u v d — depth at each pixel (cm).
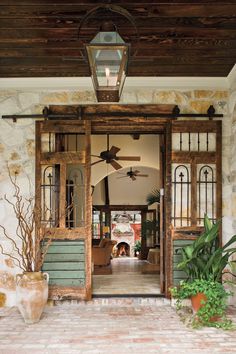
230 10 304
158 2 289
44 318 392
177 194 461
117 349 301
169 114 462
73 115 462
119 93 275
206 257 408
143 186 1189
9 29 334
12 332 346
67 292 446
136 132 499
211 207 463
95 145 887
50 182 466
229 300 446
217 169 460
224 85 467
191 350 298
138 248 1356
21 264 450
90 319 387
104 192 1198
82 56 397
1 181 462
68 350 299
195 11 304
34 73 443
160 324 369
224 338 327
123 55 252
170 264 449
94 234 1197
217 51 386
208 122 462
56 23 324
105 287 528
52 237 450
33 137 466
